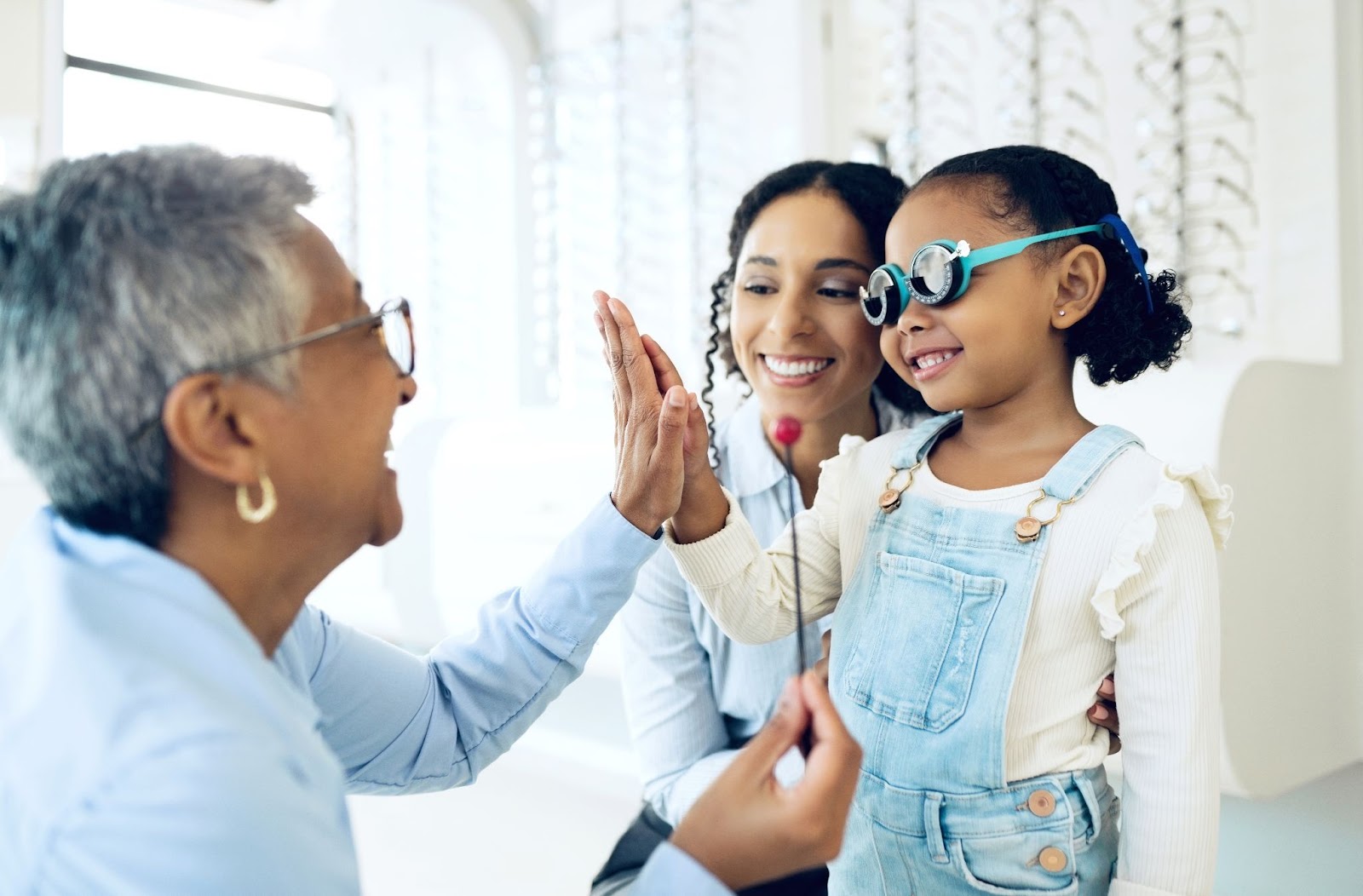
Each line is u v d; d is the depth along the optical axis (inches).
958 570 36.6
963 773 34.7
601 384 122.5
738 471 51.9
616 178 118.1
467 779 40.5
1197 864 32.7
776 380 48.2
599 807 98.4
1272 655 59.9
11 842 21.9
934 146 92.0
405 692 37.6
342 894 23.1
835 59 102.6
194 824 20.6
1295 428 62.5
